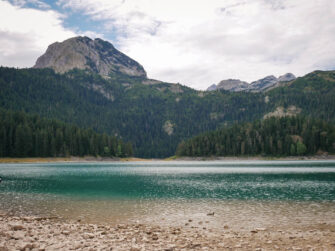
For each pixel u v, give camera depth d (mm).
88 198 34750
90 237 16344
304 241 16047
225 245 15117
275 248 14562
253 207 28141
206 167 113250
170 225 21344
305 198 33062
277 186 44844
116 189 43469
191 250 13992
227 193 38000
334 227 20078
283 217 23562
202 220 22906
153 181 55469
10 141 157750
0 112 190250
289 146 184500
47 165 131000
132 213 25938
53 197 35594
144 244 14859
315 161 157250
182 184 49875
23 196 36406
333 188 41750
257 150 192875
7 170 89625
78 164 150375
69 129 197000
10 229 17734
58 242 14977
